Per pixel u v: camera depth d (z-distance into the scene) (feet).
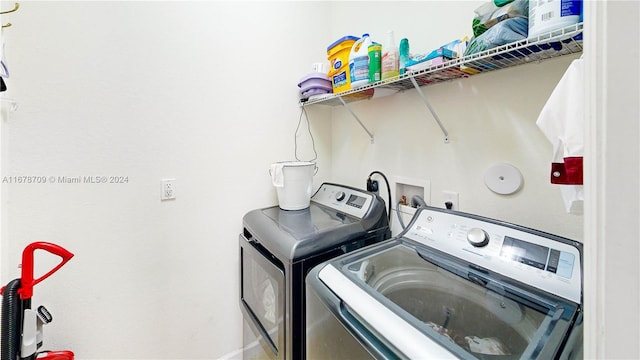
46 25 3.43
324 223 4.19
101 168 3.90
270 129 5.48
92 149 3.81
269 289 3.95
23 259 2.66
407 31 4.61
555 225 3.11
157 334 4.49
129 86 4.04
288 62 5.66
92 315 3.94
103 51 3.82
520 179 3.34
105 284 4.02
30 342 2.72
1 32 2.81
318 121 6.20
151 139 4.26
